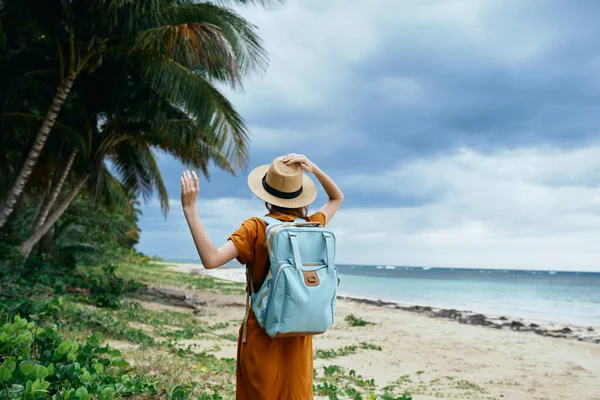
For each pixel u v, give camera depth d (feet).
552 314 71.72
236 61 35.58
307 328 7.22
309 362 7.98
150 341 24.21
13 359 10.29
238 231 7.77
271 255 7.41
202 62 36.88
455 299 101.71
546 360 34.17
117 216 77.87
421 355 34.22
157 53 35.19
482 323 55.16
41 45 41.63
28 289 28.55
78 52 36.68
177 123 44.55
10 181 46.91
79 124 44.16
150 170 55.16
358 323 49.73
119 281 42.39
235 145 35.68
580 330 50.55
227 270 167.84
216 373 19.06
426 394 22.22
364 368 28.07
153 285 63.72
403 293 119.55
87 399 9.77
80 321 23.41
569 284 199.21
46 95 41.91
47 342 12.73
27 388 9.10
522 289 150.10
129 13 34.94
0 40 34.73
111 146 46.98
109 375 13.41
